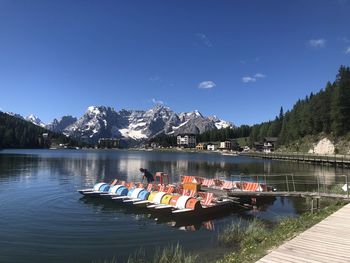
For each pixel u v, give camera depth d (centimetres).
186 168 8700
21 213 2889
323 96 13950
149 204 3120
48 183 4919
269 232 2067
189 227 2547
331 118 12769
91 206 3231
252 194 3266
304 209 3197
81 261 1833
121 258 1883
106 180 5553
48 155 15325
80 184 4875
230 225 2597
